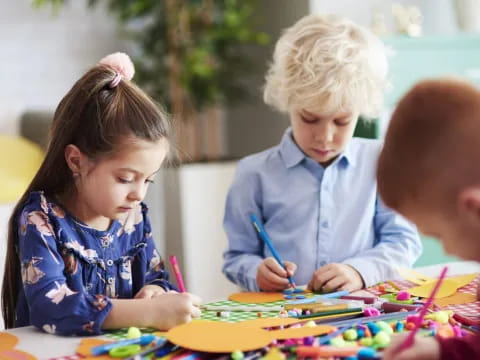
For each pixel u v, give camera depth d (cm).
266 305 100
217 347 75
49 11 298
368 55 126
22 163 245
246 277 126
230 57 284
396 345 68
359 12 264
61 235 100
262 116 298
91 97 99
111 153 96
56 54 300
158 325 87
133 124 96
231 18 273
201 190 260
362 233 133
